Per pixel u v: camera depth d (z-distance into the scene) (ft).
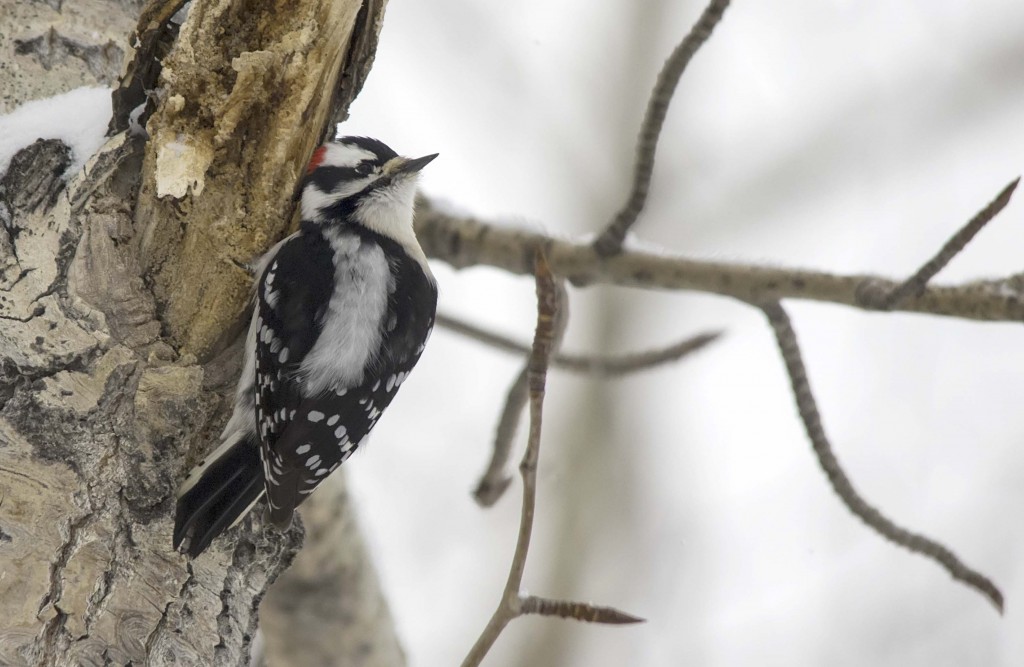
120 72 28.19
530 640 56.95
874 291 28.19
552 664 56.49
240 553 29.37
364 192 32.42
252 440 29.35
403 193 32.86
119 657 26.32
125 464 26.84
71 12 28.25
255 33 28.07
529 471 23.61
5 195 26.50
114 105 27.73
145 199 27.40
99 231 26.99
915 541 30.83
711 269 30.68
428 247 34.45
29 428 25.73
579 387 63.36
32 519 25.48
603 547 59.62
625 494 61.57
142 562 26.99
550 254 32.65
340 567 37.22
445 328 39.06
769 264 30.14
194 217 28.02
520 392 35.01
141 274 27.58
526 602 23.39
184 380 27.86
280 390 29.19
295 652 38.88
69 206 26.78
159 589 27.14
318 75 28.14
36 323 26.13
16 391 25.80
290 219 31.14
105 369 26.71
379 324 30.89
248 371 29.68
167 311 28.12
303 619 38.04
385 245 32.27
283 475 28.76
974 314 27.22
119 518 26.68
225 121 27.78
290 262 30.32
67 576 25.71
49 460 25.79
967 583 30.60
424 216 34.24
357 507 37.76
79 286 26.66
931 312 27.78
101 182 27.07
